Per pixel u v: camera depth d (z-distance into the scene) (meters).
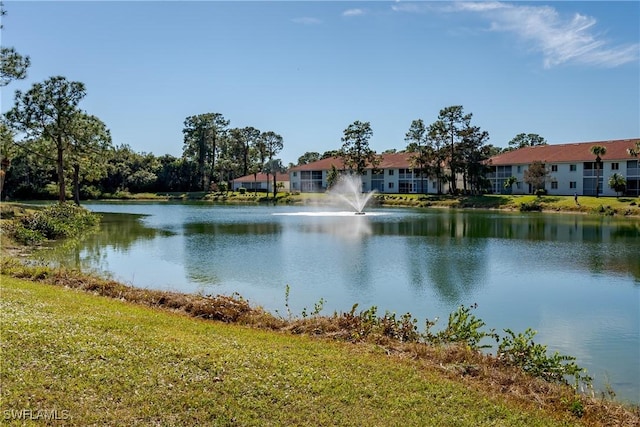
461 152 72.69
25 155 54.94
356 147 80.25
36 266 16.86
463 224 40.97
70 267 19.95
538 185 69.69
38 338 7.67
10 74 27.95
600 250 26.12
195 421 5.75
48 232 29.89
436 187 82.44
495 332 12.44
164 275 18.81
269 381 6.76
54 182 79.38
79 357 7.13
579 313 14.19
